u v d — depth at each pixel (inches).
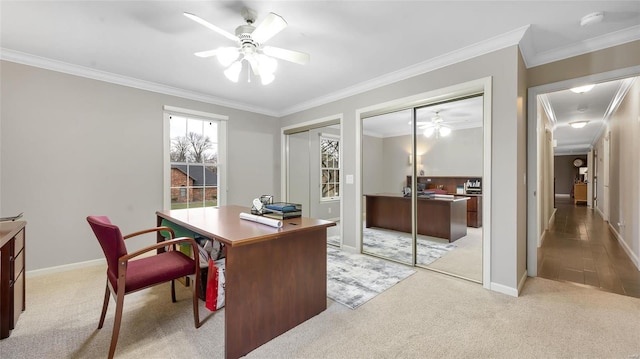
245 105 186.1
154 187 147.3
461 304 91.1
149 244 145.6
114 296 67.5
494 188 101.1
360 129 149.4
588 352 66.4
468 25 90.4
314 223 82.2
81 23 88.4
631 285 106.7
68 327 77.2
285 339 72.3
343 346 69.4
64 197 122.4
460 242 153.8
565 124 248.2
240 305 65.5
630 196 144.8
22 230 84.6
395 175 161.6
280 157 206.8
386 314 84.8
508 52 97.1
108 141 133.3
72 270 122.7
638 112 129.0
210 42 100.9
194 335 73.8
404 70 125.9
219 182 175.2
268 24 69.8
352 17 85.7
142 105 143.5
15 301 78.4
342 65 122.3
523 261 109.7
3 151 110.3
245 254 66.6
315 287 83.6
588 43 99.7
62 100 121.6
